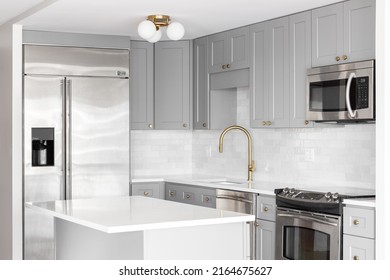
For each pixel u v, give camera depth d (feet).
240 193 17.42
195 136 23.15
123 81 20.45
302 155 18.20
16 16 18.30
